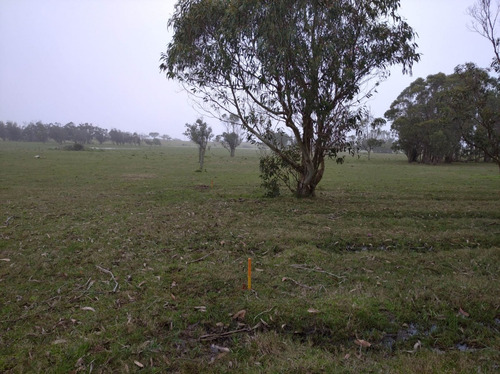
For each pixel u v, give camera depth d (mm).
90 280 5355
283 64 9797
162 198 12797
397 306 4438
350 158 53500
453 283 5059
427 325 4117
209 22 10430
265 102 11336
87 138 97000
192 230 8070
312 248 6711
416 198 13234
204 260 6215
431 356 3516
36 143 88188
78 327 4039
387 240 7273
